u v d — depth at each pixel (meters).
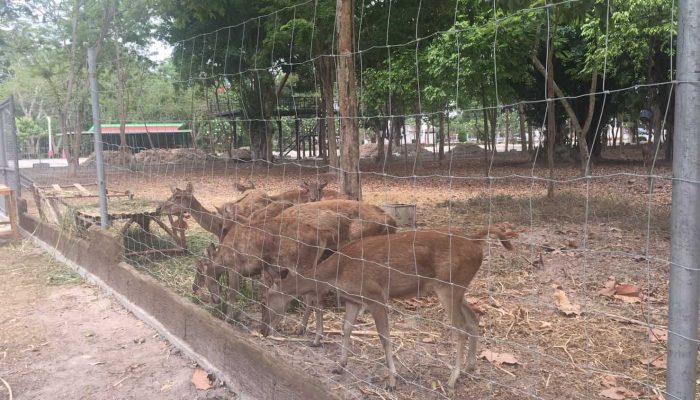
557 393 3.71
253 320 5.23
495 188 15.05
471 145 38.44
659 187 13.92
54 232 8.23
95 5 19.77
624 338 4.54
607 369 4.03
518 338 4.63
